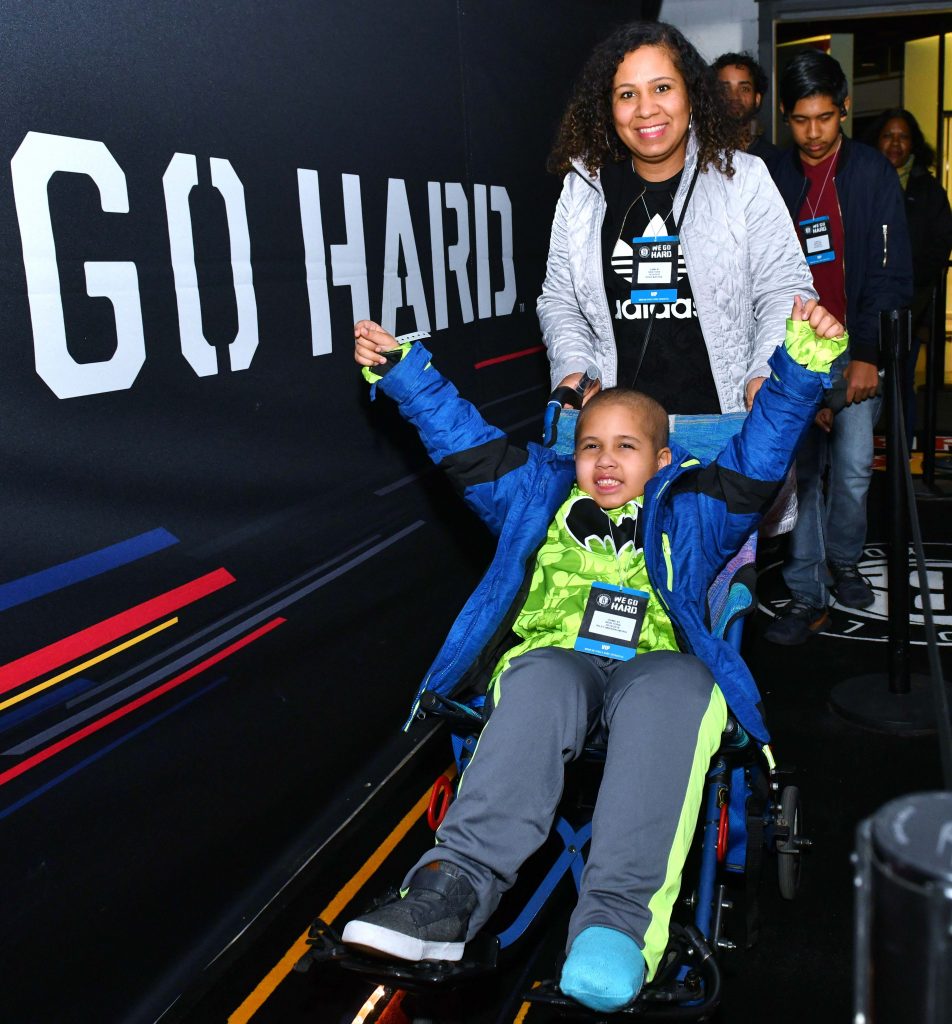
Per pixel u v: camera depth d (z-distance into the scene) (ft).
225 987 8.06
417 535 11.63
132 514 7.14
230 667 8.30
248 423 8.50
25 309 6.25
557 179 15.87
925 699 12.51
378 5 10.52
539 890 7.73
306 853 9.30
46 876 6.42
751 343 9.94
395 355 8.33
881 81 33.32
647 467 8.02
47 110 6.40
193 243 7.77
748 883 8.17
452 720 7.68
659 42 9.05
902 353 11.37
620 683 7.11
